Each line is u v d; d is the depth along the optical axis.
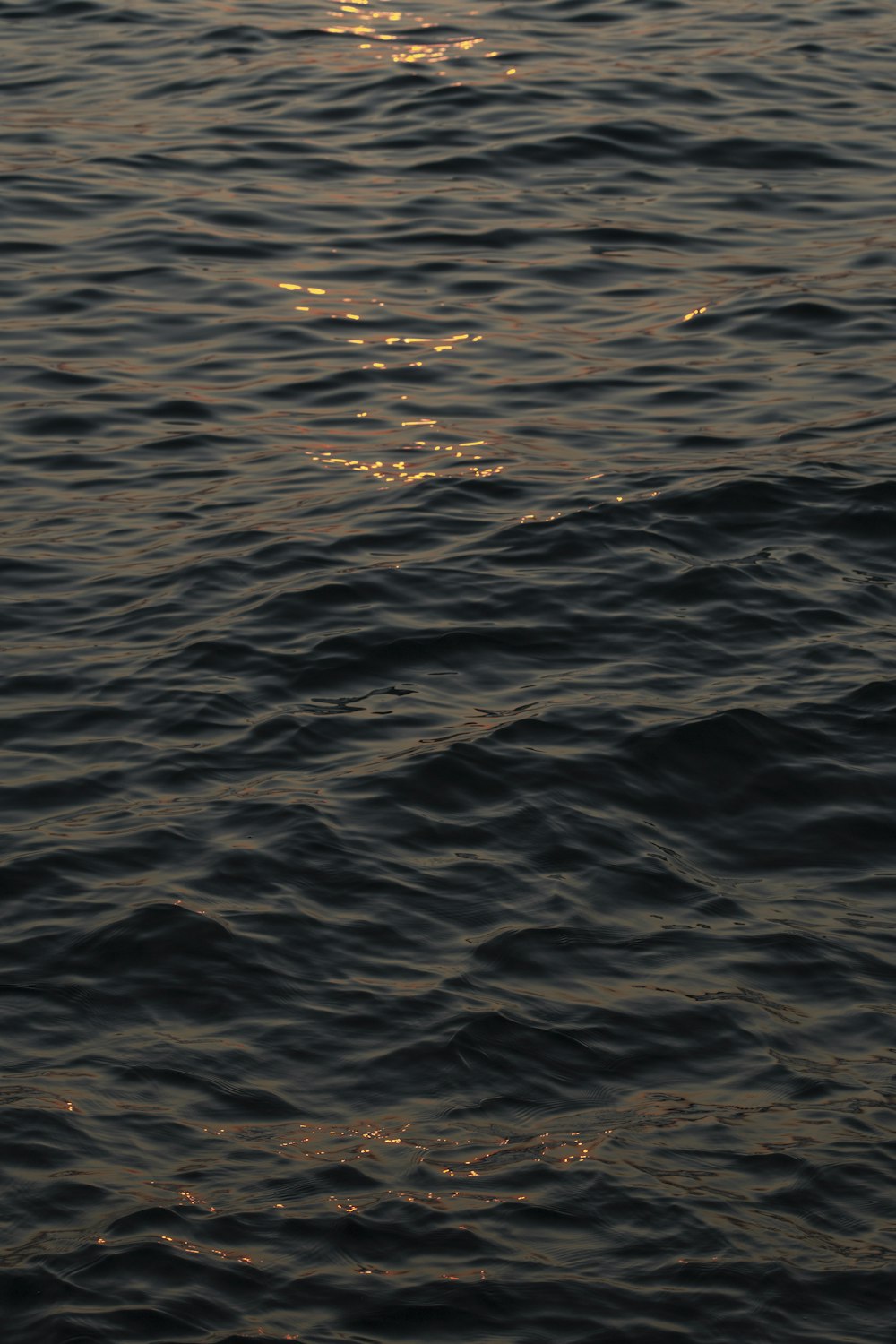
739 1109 9.22
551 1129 9.07
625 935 10.62
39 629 13.91
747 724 12.62
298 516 15.62
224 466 16.59
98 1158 8.80
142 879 10.95
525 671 13.39
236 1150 8.88
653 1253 8.28
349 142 24.72
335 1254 8.25
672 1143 8.96
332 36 28.94
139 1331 7.81
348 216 22.44
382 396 17.98
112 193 22.95
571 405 17.75
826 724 12.66
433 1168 8.77
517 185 23.38
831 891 11.14
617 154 24.25
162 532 15.37
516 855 11.32
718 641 13.78
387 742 12.45
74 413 17.58
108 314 19.78
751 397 17.84
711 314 19.78
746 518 15.47
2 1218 8.41
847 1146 8.94
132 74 27.31
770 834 11.69
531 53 28.09
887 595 14.39
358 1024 9.80
